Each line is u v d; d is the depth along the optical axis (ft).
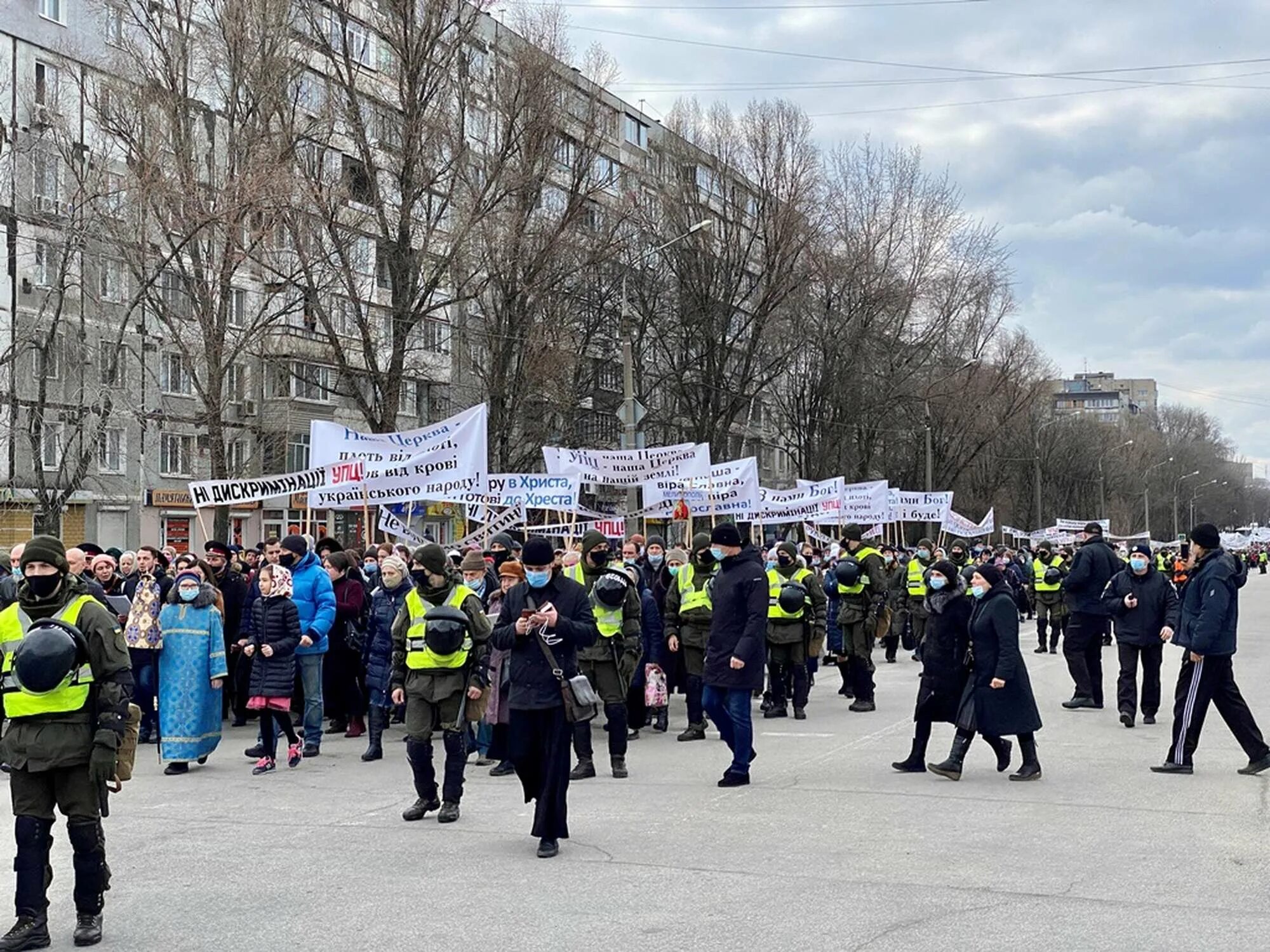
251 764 38.75
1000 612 33.32
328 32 102.73
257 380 118.93
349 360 129.70
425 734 28.71
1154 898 21.20
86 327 103.30
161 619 37.60
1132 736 41.78
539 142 107.65
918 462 192.85
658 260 140.77
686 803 30.63
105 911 21.40
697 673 42.78
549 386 119.03
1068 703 50.03
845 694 56.90
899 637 82.89
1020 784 32.71
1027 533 230.48
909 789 32.24
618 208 130.31
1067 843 25.54
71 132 93.04
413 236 105.09
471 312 132.16
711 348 143.54
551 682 25.50
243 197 85.10
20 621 19.98
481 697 28.94
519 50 107.34
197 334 99.30
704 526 119.24
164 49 86.17
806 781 33.60
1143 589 44.37
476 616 28.86
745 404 154.20
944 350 176.14
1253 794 30.91
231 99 88.89
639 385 142.82
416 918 20.53
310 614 39.63
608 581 35.27
